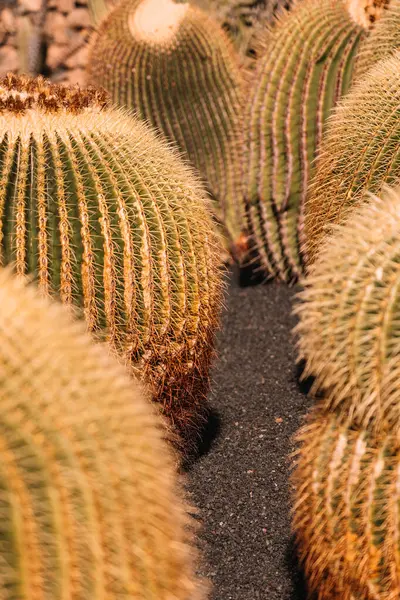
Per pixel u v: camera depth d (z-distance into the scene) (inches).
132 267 146.2
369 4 234.4
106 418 92.4
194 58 258.4
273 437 178.4
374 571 111.1
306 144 240.4
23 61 369.7
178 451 163.5
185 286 153.7
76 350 94.9
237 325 230.1
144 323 148.8
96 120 154.8
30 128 148.6
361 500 111.8
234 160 265.6
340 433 115.1
